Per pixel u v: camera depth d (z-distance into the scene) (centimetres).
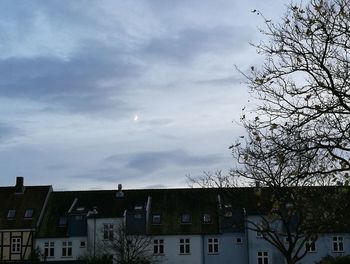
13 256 5931
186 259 5719
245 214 5488
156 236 5794
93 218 5900
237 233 5694
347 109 1369
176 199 6200
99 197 6338
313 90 1405
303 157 1398
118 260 5541
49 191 6469
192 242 5750
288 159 1400
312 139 1374
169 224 5881
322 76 1412
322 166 1438
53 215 6194
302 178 1418
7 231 6003
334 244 5509
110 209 6059
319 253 5466
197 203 6100
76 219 6000
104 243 5788
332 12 1380
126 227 5778
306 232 1811
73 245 5919
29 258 5600
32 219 6075
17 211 6194
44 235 5966
